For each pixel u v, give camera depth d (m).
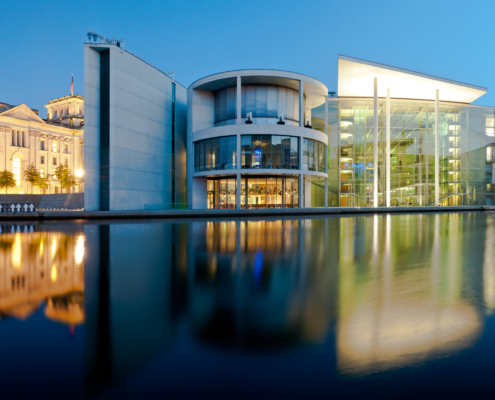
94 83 29.47
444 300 4.40
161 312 3.96
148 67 34.56
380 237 11.94
